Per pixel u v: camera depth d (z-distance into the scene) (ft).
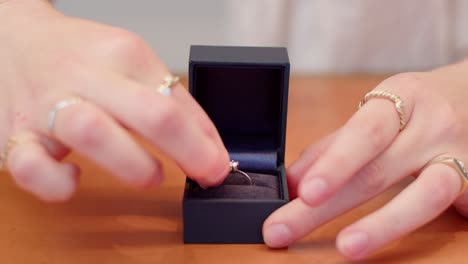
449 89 1.30
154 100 1.07
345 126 1.21
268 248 1.22
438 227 1.28
